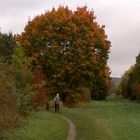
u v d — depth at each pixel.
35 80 48.22
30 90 41.84
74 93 71.12
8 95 33.22
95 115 60.06
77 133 33.75
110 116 59.44
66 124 38.06
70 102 71.94
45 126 32.34
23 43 69.94
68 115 47.47
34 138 26.22
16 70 41.38
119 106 92.81
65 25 70.25
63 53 69.56
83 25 70.50
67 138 31.08
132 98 137.25
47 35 69.75
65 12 71.56
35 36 70.00
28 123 31.62
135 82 131.38
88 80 71.56
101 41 71.69
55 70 69.19
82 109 72.62
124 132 38.03
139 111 74.12
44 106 55.06
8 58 60.28
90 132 34.53
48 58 69.00
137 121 50.69
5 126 26.98
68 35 69.94
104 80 74.31
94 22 72.62
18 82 40.16
